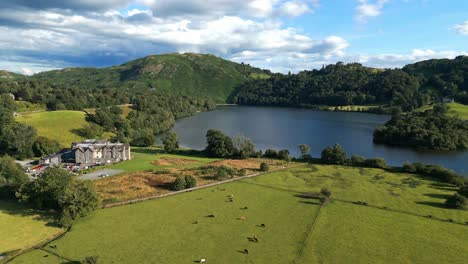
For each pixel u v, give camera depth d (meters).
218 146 150.75
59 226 76.44
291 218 81.25
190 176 105.25
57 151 153.00
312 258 62.91
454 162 151.38
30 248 67.56
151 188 103.38
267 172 123.38
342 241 69.50
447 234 72.81
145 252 65.00
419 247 67.12
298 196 97.19
